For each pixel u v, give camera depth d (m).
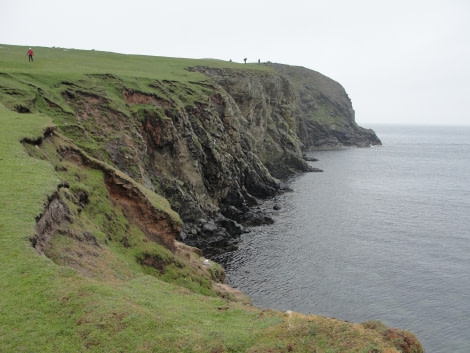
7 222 19.12
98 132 50.16
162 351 14.31
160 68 88.75
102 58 90.94
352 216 72.69
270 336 15.02
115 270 22.56
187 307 18.05
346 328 14.86
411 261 51.81
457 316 38.72
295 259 51.41
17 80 48.91
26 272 16.67
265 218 67.94
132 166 49.28
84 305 15.64
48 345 13.81
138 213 33.50
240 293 35.16
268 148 114.56
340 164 141.88
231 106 88.25
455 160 173.12
